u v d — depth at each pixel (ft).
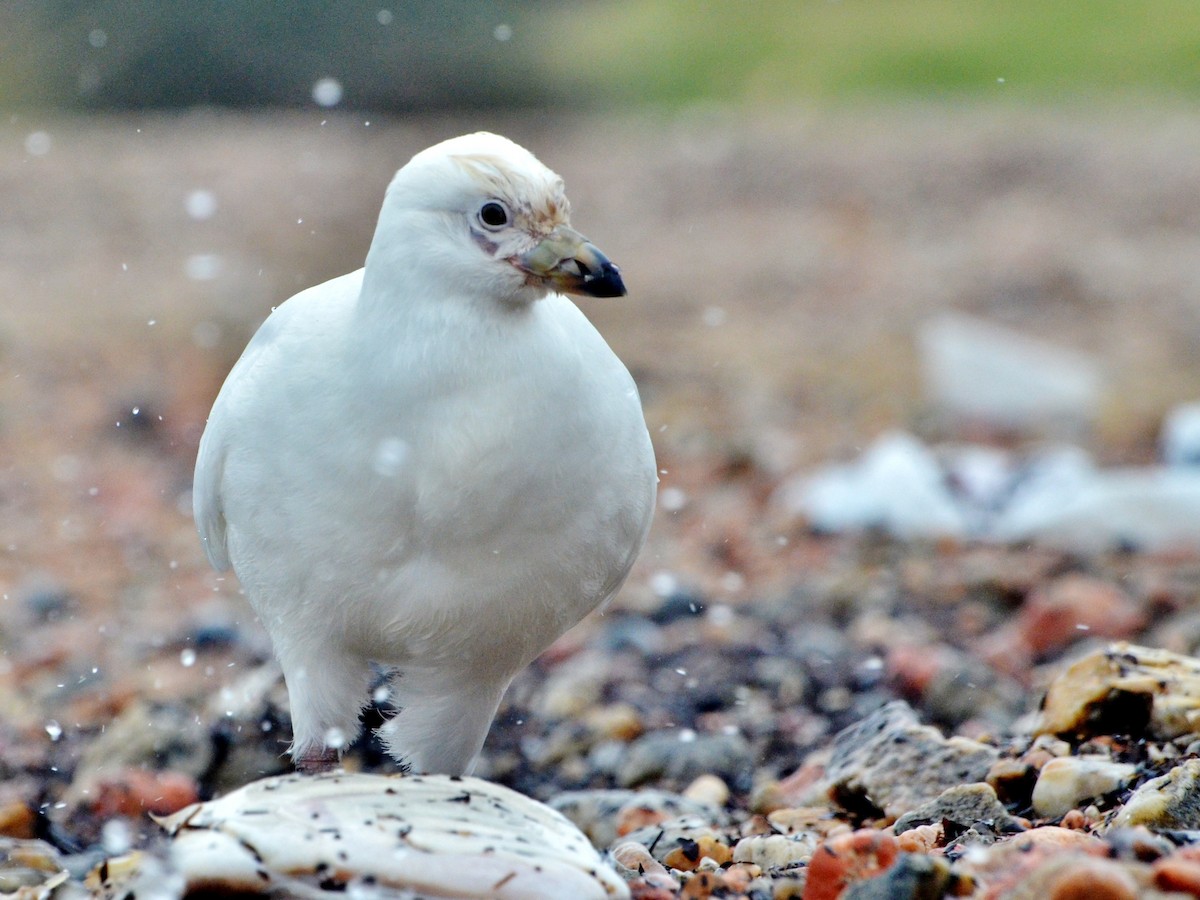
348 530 19.99
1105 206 95.45
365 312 19.84
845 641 34.60
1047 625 33.86
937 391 60.49
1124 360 67.56
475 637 21.03
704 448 55.52
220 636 35.24
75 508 50.39
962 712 29.07
